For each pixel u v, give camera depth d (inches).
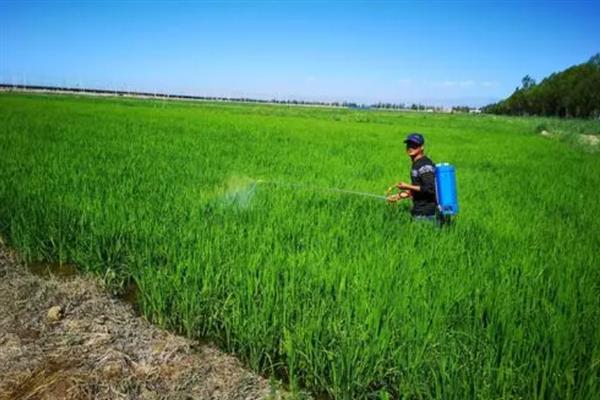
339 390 125.7
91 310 168.7
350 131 979.3
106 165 356.8
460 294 154.0
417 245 208.1
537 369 115.1
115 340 150.5
